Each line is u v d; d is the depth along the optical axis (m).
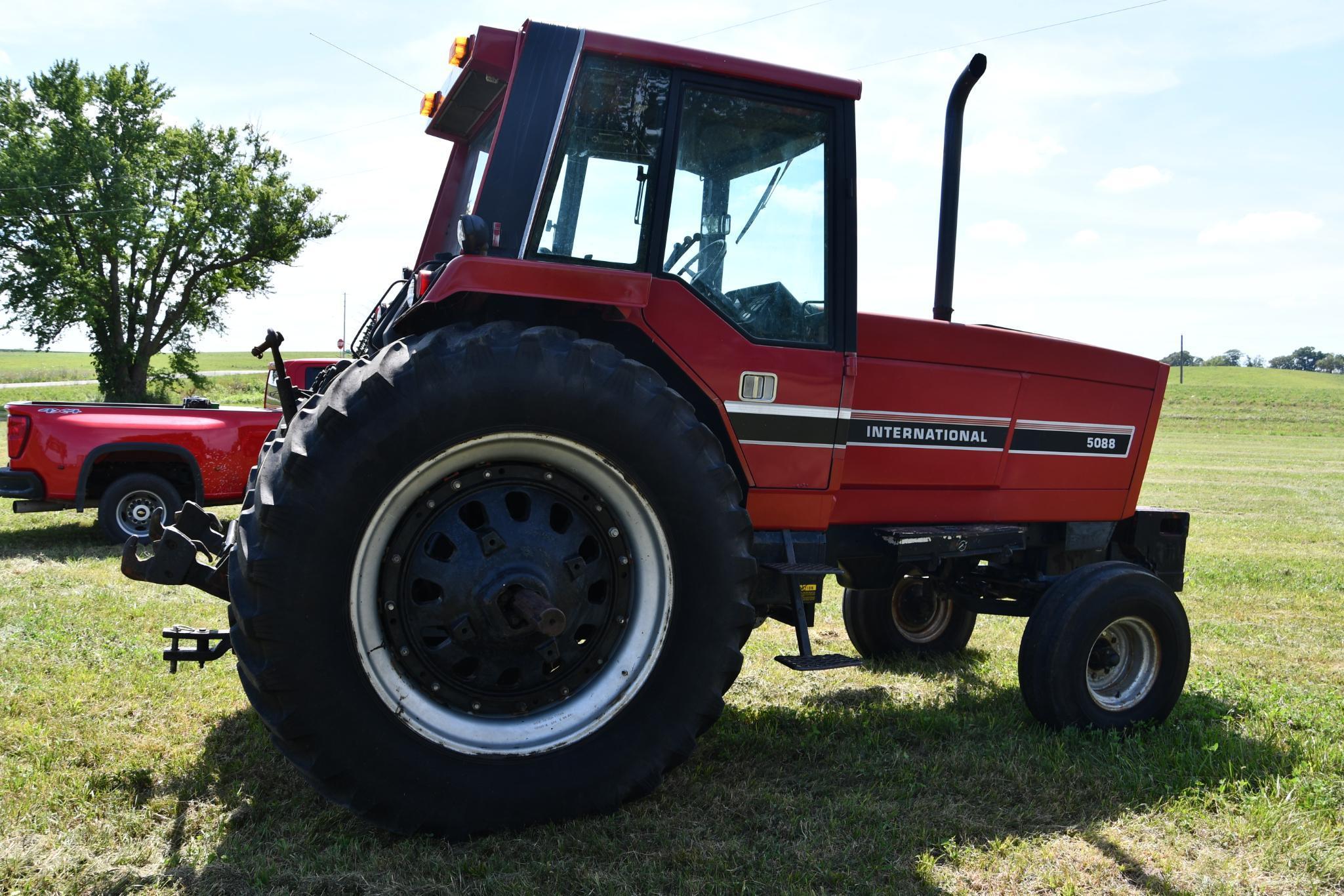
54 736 3.34
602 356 2.66
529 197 2.80
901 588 4.98
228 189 35.44
